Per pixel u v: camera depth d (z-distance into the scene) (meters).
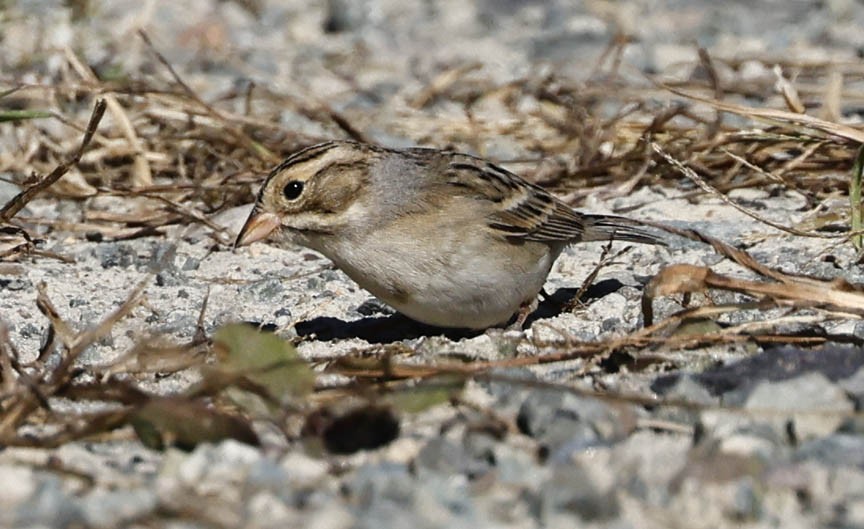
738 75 20.47
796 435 8.52
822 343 10.24
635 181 15.44
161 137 16.31
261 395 9.01
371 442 8.58
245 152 16.28
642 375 9.83
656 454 8.26
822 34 22.97
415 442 8.66
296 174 10.90
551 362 10.05
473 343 10.70
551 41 22.70
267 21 24.83
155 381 10.15
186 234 14.41
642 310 10.57
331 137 17.33
